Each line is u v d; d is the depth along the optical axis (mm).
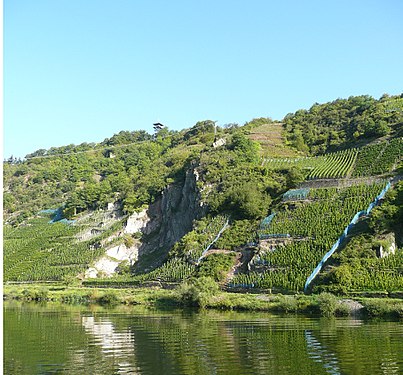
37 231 127875
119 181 140500
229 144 113938
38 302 72875
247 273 66438
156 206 114938
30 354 30047
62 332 39312
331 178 83500
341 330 36281
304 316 46188
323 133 128000
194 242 80312
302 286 56188
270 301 53594
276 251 65625
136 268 97438
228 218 83562
